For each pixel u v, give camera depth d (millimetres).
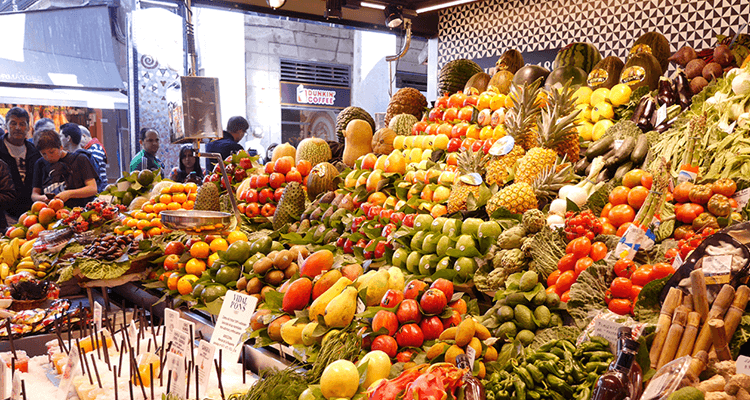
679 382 1560
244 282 3039
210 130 5258
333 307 2332
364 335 2188
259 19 11703
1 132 6508
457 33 8484
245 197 4355
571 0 7094
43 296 3639
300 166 4426
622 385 1521
